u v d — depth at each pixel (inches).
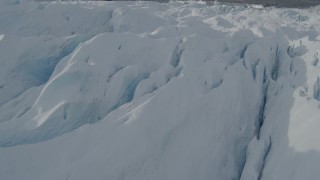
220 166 350.3
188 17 742.5
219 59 458.0
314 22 805.9
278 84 472.4
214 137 366.9
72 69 396.8
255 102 440.5
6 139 339.6
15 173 292.7
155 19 623.8
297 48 543.5
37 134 347.3
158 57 461.1
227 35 548.4
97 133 325.7
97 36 457.4
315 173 305.4
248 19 754.2
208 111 381.1
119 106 395.5
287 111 403.9
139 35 514.9
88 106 378.9
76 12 595.5
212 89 403.9
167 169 322.0
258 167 353.7
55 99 378.3
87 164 301.1
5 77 433.7
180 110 363.3
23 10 572.7
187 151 341.7
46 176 291.7
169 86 374.9
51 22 565.9
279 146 362.9
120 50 457.4
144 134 329.4
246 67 481.1
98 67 412.2
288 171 325.4
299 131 358.3
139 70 422.9
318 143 327.6
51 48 476.7
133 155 315.0
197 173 332.8
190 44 475.2
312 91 423.8
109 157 309.0
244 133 396.8
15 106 395.2
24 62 454.0
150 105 352.8
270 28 639.1
